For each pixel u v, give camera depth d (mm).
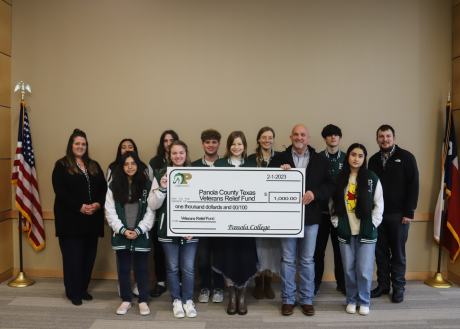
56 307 2680
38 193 3375
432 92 3379
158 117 3389
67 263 2748
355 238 2549
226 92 3369
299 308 2662
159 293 2926
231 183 2486
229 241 2516
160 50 3371
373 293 2896
